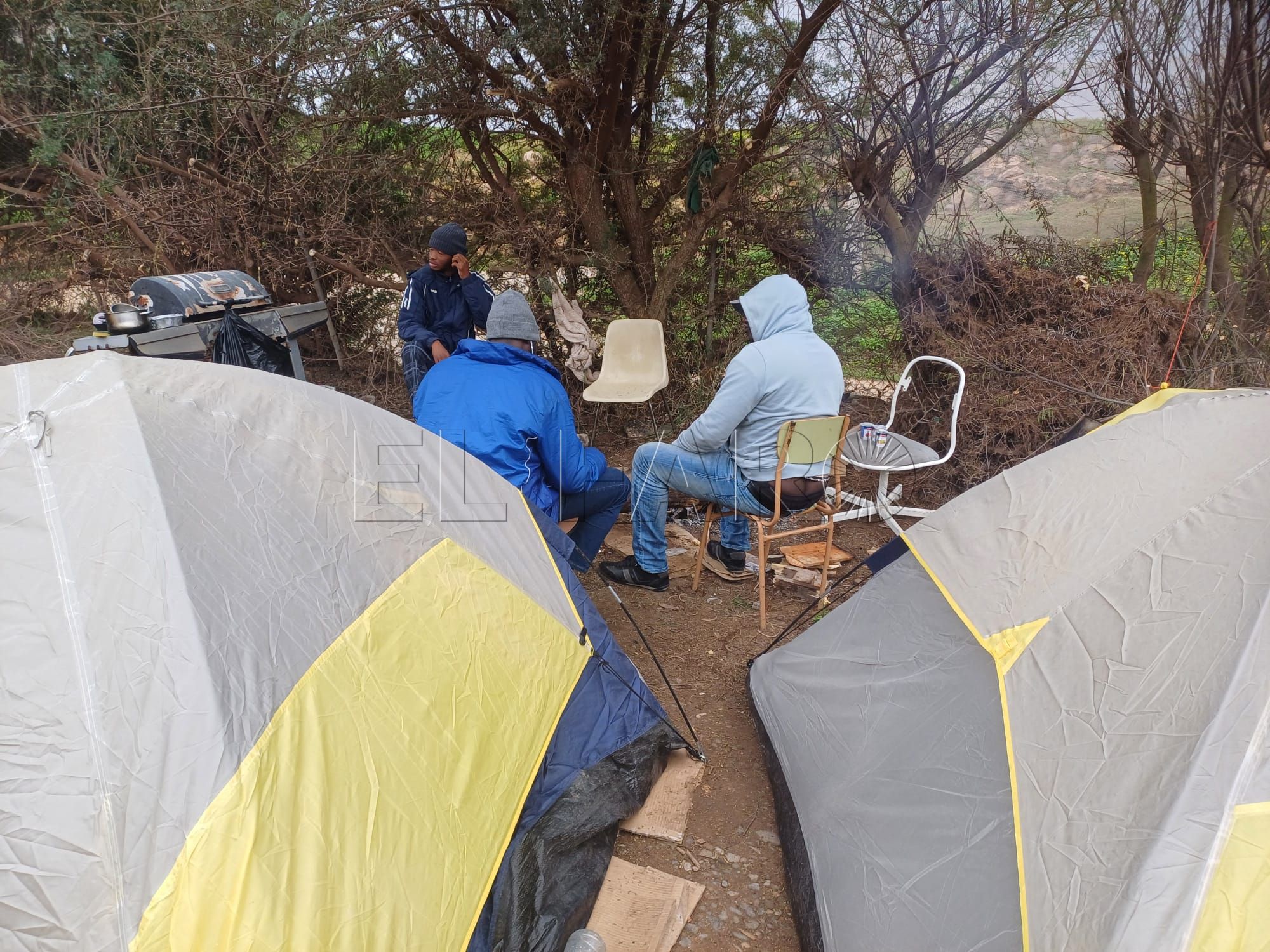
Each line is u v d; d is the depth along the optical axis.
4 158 6.40
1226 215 4.56
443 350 4.68
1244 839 1.23
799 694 2.66
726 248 6.00
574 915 2.03
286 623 1.63
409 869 1.55
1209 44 4.21
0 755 1.36
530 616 2.28
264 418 1.99
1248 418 1.88
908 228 5.23
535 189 6.12
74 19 5.51
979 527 2.29
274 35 4.82
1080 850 1.42
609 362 4.99
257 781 1.41
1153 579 1.68
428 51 4.96
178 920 1.27
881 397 5.32
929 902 1.73
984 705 1.90
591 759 2.35
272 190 5.72
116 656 1.44
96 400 1.79
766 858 2.38
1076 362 4.42
